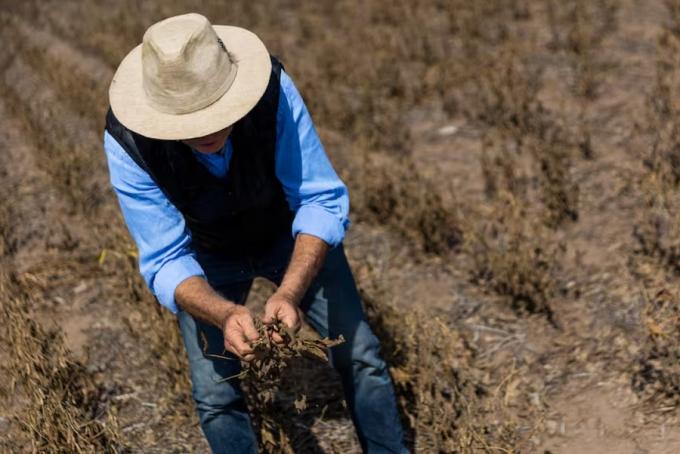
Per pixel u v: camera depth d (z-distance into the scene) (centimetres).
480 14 743
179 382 371
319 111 612
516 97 570
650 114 540
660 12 699
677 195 459
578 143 520
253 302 430
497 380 364
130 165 244
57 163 580
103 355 404
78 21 1005
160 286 253
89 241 508
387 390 282
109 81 764
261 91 230
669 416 332
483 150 517
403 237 470
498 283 414
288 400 360
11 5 1123
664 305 378
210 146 235
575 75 607
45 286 462
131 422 361
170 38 221
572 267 424
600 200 469
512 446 327
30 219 546
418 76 640
